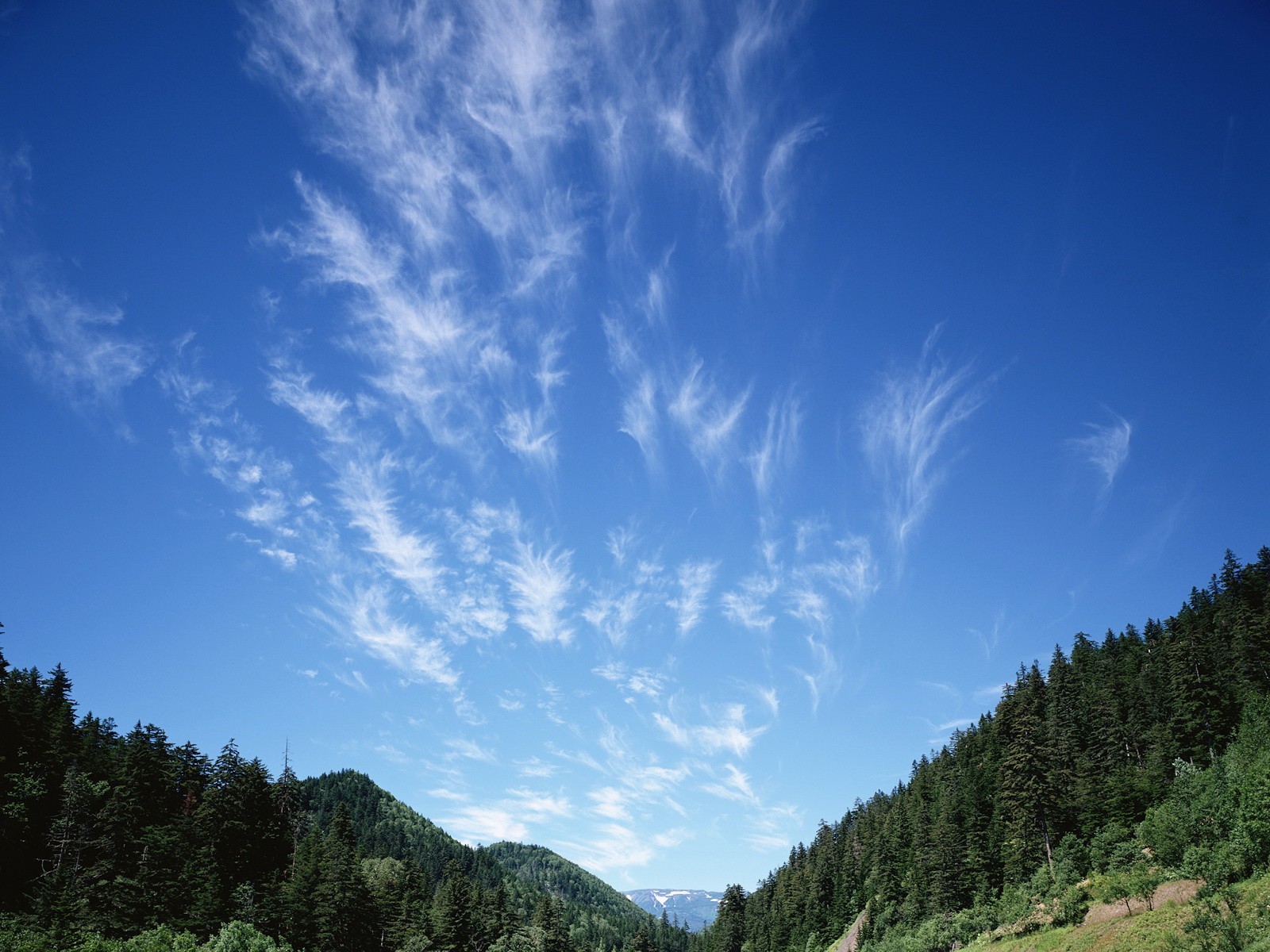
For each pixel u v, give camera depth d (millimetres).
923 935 102062
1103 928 72500
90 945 73750
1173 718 107312
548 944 141125
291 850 114812
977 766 145875
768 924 175625
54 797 93562
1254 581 139625
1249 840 65375
